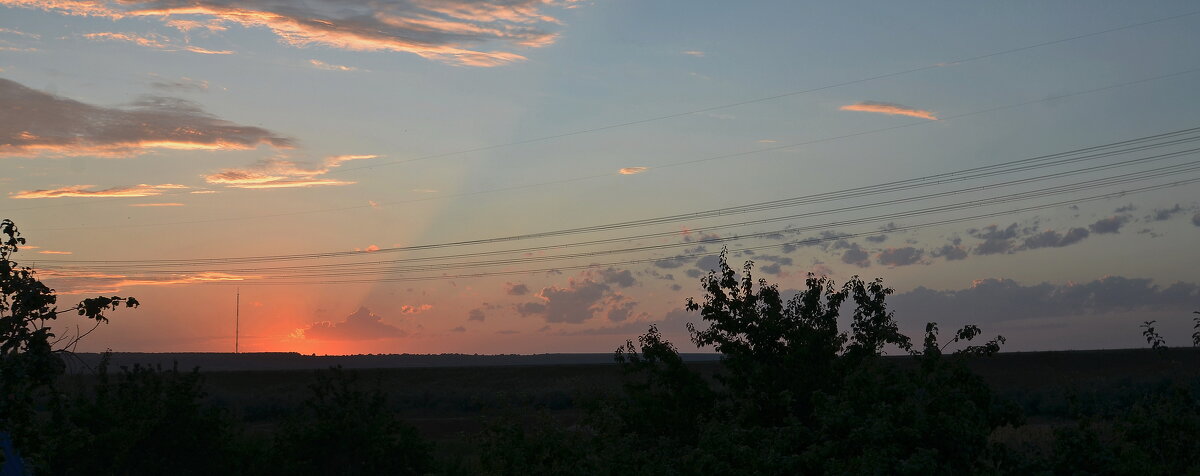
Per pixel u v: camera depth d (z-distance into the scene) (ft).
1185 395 53.26
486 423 60.13
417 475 92.63
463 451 119.85
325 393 95.35
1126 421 51.62
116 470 80.64
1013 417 48.93
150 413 83.46
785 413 59.72
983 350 51.52
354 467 91.56
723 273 64.80
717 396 63.52
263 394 301.02
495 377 360.48
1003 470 44.47
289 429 92.32
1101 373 257.96
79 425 78.43
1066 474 44.52
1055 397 187.93
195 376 89.04
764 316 63.10
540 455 55.88
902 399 45.39
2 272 41.16
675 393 64.13
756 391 61.36
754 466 44.29
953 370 48.14
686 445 57.98
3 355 41.37
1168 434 50.24
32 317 42.04
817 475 42.83
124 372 86.99
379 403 96.17
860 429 41.52
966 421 42.57
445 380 356.79
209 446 86.94
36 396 45.06
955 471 42.16
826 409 45.09
